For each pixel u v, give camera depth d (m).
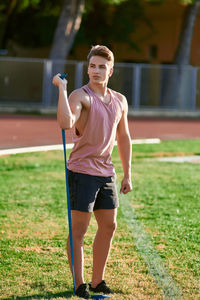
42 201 9.73
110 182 5.41
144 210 9.18
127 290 5.58
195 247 7.14
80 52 43.81
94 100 5.22
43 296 5.36
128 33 41.56
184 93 34.16
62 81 5.06
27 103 31.78
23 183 11.34
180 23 39.84
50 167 13.45
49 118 28.94
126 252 6.86
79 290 5.37
